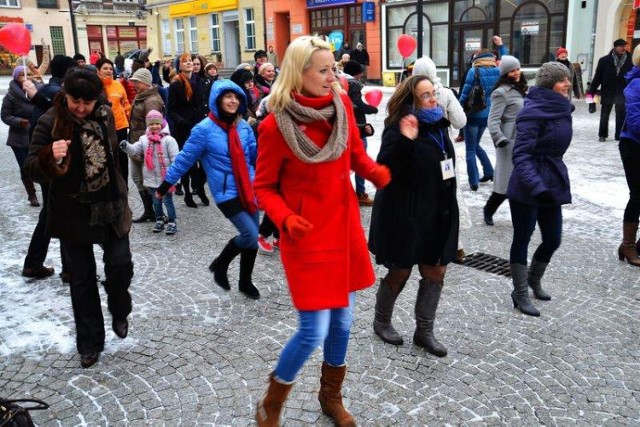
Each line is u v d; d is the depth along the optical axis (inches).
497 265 203.2
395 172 128.8
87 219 131.1
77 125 126.3
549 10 758.5
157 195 176.9
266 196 100.1
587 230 237.0
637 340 148.3
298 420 117.3
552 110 152.6
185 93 294.2
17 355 145.4
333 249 101.1
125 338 153.5
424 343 143.3
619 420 115.8
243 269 177.0
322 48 96.0
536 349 144.3
